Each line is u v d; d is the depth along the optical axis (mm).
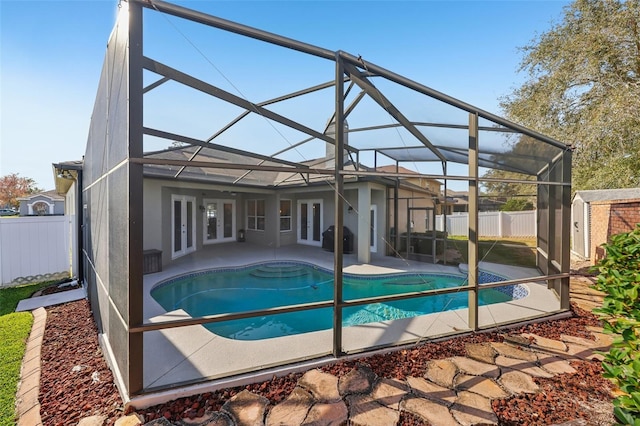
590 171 11531
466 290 4562
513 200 16688
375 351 3916
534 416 2725
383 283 9469
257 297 8477
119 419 2678
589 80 11461
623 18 10375
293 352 3875
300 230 15688
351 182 11516
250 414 2742
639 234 2809
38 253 8297
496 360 3758
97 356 3945
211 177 11211
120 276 3170
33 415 2721
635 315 2180
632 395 1735
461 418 2688
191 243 12945
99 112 4727
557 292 6562
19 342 4398
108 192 3875
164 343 4148
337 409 2812
